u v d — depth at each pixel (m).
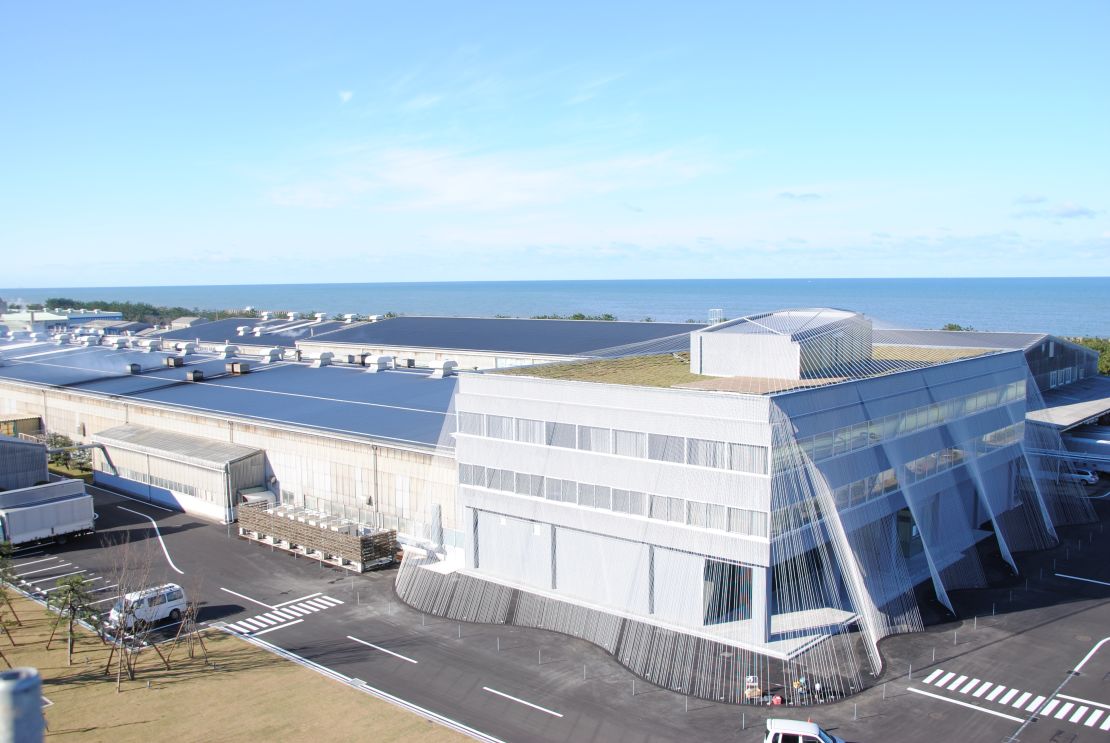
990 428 58.50
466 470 50.38
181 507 68.25
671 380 46.69
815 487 41.09
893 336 85.31
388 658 38.66
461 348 95.62
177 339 140.38
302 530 54.94
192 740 30.81
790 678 35.78
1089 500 66.69
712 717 32.69
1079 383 95.31
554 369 52.75
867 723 31.92
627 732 31.52
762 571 38.94
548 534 46.69
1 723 10.11
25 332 148.38
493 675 36.78
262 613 44.69
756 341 47.25
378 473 57.31
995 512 59.16
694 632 40.47
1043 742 30.44
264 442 65.88
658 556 42.38
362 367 92.06
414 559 52.25
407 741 30.73
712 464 40.22
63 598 38.84
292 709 33.38
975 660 37.44
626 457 43.25
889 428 47.56
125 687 35.53
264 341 125.88
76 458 80.31
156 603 42.75
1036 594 45.78
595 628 41.47
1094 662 37.22
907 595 44.66
